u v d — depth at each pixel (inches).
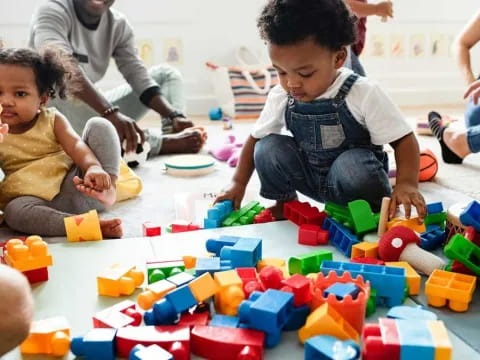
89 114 71.7
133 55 80.7
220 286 31.4
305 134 48.8
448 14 118.1
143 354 26.0
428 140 83.0
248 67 109.1
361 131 47.6
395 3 115.6
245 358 26.3
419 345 24.6
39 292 35.0
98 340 27.7
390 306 32.9
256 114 108.9
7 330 23.5
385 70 119.2
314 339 26.7
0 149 51.9
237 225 46.7
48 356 28.4
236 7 110.5
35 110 52.5
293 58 41.8
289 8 41.3
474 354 28.2
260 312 28.0
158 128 98.2
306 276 34.1
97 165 50.3
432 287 32.5
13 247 36.0
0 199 51.2
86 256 40.4
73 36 72.6
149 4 107.0
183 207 52.5
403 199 42.1
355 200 46.6
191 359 28.1
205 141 79.8
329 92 46.1
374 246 39.0
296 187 51.7
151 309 30.3
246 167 52.6
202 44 111.1
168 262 36.6
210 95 113.7
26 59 51.7
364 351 25.5
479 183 61.1
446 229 42.0
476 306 33.1
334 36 42.6
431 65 120.5
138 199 57.9
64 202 51.6
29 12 101.6
